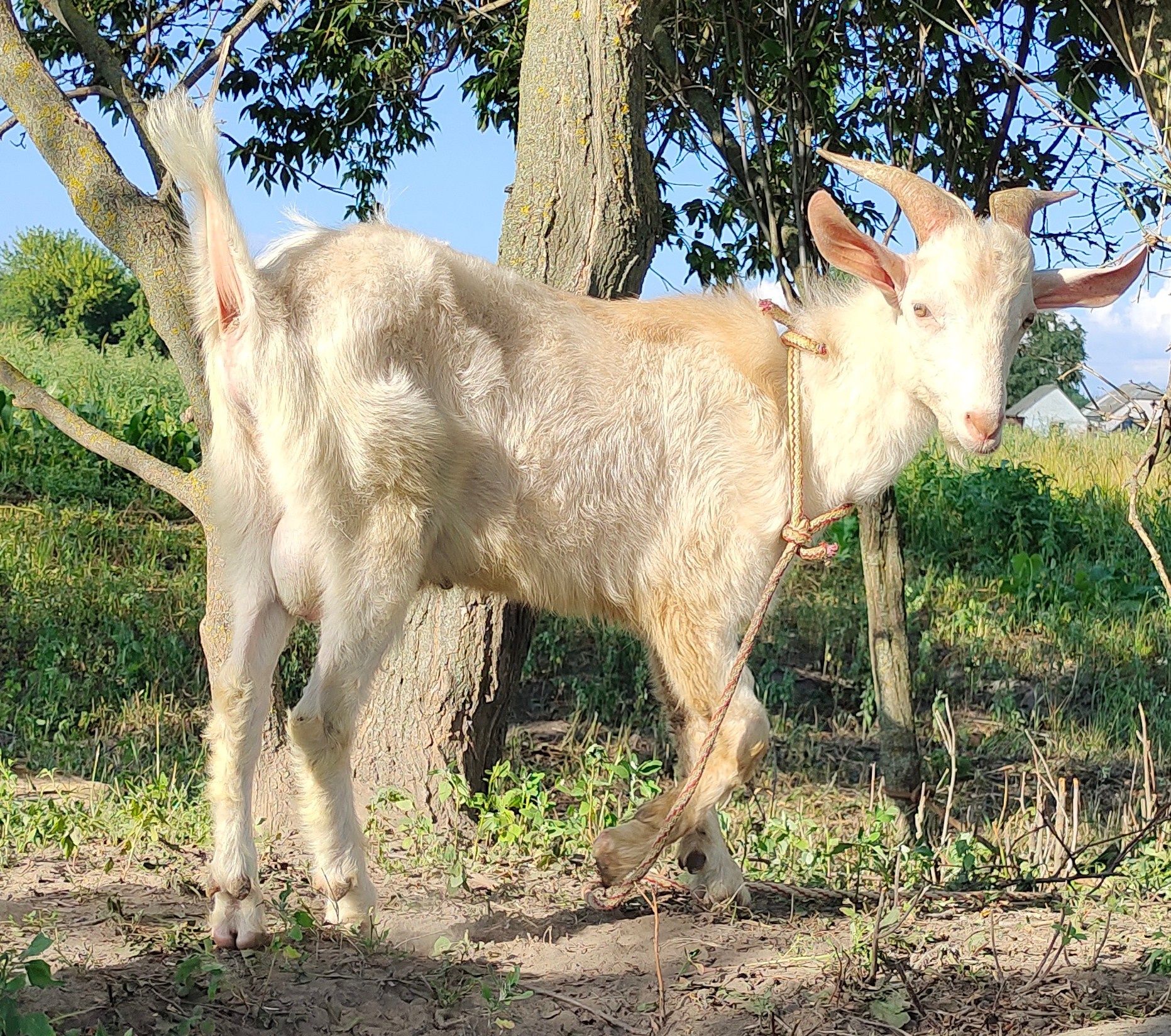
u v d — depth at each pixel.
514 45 4.62
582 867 3.49
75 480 6.97
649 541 3.26
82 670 4.91
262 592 3.17
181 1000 2.96
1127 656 6.00
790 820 3.76
